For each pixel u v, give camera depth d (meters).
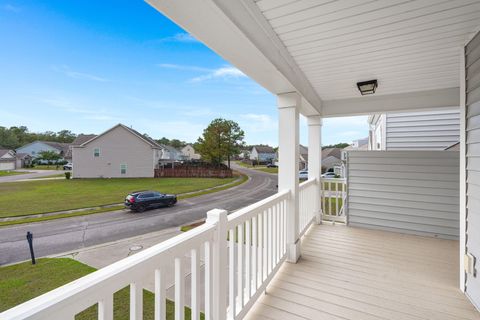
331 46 2.12
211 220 1.39
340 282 2.28
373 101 3.82
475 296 1.90
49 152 36.16
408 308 1.90
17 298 3.22
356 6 1.55
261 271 2.04
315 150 4.26
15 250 5.18
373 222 3.99
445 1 1.50
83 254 4.94
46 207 9.54
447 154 3.57
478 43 1.81
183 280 1.08
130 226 7.08
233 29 1.40
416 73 2.79
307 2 1.51
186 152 50.00
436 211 3.61
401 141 5.34
